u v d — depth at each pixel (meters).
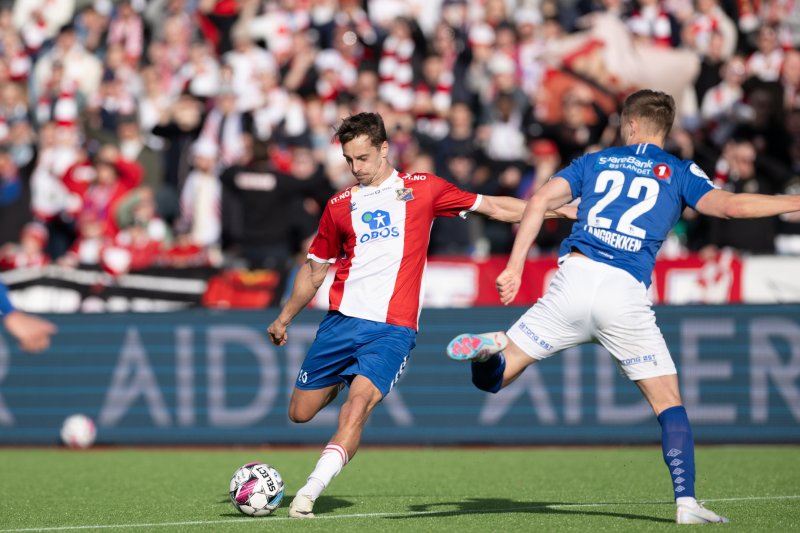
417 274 21.88
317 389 22.39
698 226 44.12
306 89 56.56
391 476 30.38
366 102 53.09
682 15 56.09
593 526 19.97
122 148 52.06
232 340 38.88
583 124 46.91
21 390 39.53
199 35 65.44
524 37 57.66
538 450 37.00
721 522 19.70
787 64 49.94
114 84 60.38
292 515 21.28
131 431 39.03
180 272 43.12
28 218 53.53
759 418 37.25
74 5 69.62
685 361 37.56
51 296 43.47
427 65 56.03
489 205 22.08
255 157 46.94
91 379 39.34
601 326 19.61
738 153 44.09
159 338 39.19
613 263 19.64
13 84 63.31
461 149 48.91
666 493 26.16
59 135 55.44
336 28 59.59
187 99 52.38
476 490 27.14
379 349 21.38
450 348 19.84
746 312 37.47
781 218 43.31
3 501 25.80
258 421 38.59
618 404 37.66
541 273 40.69
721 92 50.84
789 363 37.25
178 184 51.88
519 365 20.50
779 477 28.98
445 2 60.97
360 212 21.75
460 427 38.03
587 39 50.41
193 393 38.94
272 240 46.47
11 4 72.75
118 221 48.16
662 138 20.64
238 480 22.03
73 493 27.27
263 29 61.28
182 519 22.03
